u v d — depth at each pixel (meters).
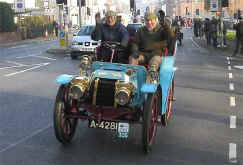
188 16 97.12
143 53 6.55
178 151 5.66
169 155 5.47
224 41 27.20
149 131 5.45
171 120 7.50
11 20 36.09
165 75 6.32
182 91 10.57
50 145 5.78
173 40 6.43
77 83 5.41
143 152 5.57
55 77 12.73
